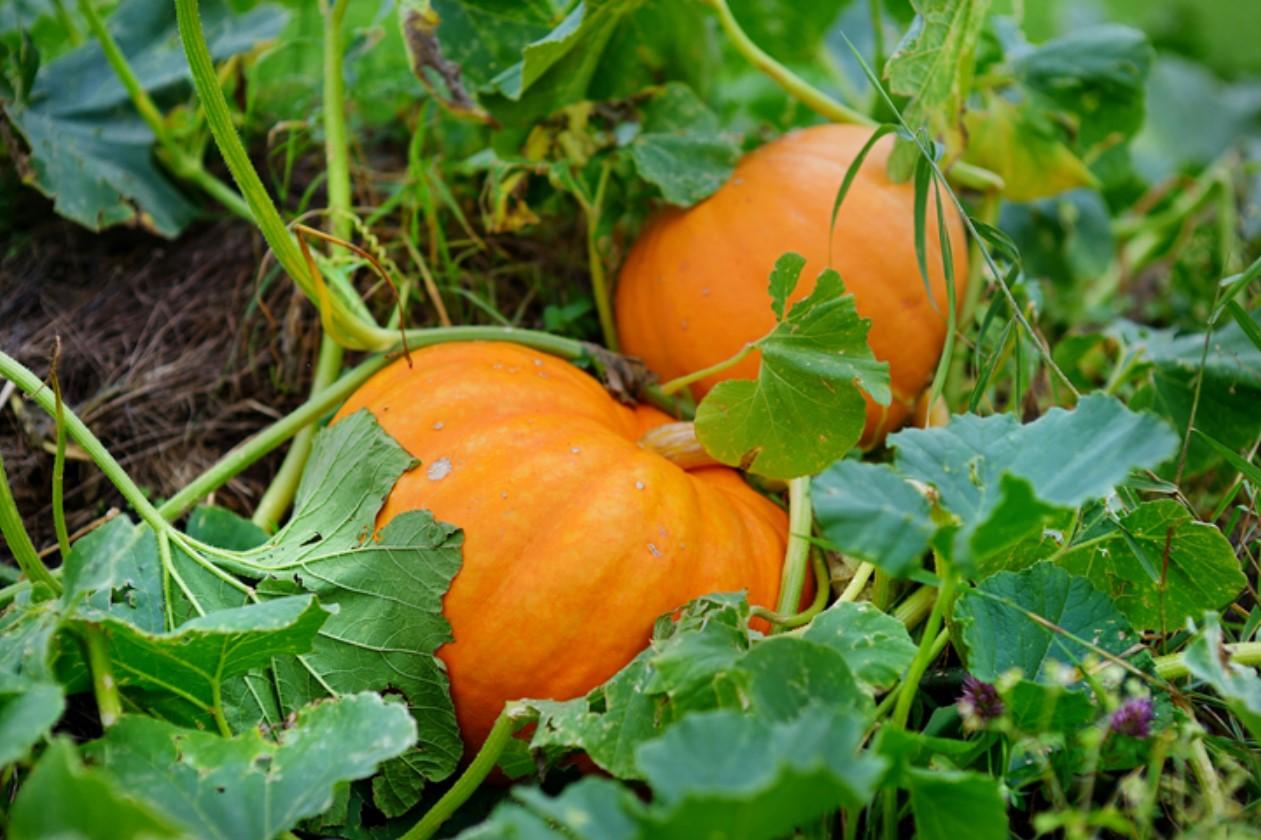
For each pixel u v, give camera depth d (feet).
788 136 4.66
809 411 3.96
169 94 4.99
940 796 3.43
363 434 4.03
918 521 3.40
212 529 4.19
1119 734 3.57
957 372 4.57
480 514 3.91
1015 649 3.75
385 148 5.33
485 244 4.98
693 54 4.69
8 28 5.24
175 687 3.71
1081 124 4.85
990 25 4.85
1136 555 3.83
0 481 3.70
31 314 4.86
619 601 3.88
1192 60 7.96
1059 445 3.50
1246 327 4.09
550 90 4.50
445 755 3.88
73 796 3.12
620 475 3.97
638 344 4.63
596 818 3.13
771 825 3.14
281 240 4.12
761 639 3.74
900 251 4.39
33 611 3.64
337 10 4.67
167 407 4.67
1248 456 4.39
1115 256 5.66
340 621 3.88
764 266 4.40
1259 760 3.73
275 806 3.42
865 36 5.99
